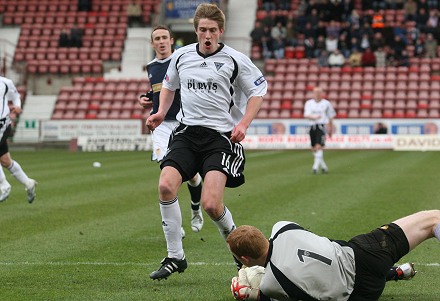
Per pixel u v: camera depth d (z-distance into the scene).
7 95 45.12
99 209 46.03
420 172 71.06
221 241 34.72
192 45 26.88
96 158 96.94
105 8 146.62
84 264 29.34
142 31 141.25
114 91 129.62
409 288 25.50
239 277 23.20
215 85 26.19
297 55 134.00
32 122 122.06
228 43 138.38
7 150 45.81
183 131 26.45
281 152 107.06
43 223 40.28
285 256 21.16
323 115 71.00
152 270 28.33
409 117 119.38
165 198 25.59
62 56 137.50
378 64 132.00
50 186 60.00
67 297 24.16
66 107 127.69
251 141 116.75
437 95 125.44
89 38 139.62
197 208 35.81
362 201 48.84
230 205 47.16
